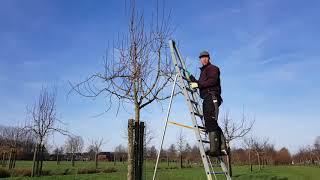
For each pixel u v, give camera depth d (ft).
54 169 119.24
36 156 91.40
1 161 174.91
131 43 35.76
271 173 111.34
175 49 27.25
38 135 90.02
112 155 296.71
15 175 88.33
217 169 72.43
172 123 24.80
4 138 137.59
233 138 95.40
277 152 298.76
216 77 23.06
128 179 30.83
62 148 253.03
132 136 31.81
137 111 34.65
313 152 276.62
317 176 96.32
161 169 139.13
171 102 25.07
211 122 22.48
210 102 22.65
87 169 117.19
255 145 159.33
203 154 21.61
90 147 256.32
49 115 103.71
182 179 85.10
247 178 87.25
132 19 36.42
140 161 30.48
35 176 86.28
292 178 89.40
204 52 24.11
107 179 84.74
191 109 23.04
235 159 228.22
